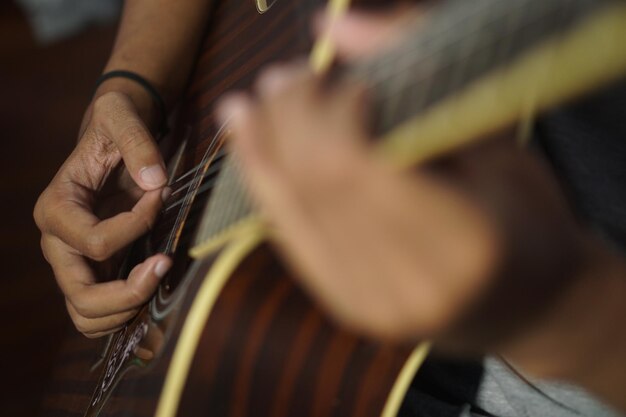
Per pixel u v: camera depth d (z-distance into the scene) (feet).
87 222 2.66
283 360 2.24
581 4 1.26
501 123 1.49
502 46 1.41
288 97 1.80
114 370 2.51
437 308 1.80
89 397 2.68
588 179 2.18
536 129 2.19
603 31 1.23
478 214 1.75
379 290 1.81
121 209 2.82
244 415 2.28
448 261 1.77
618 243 2.19
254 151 1.81
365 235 1.78
